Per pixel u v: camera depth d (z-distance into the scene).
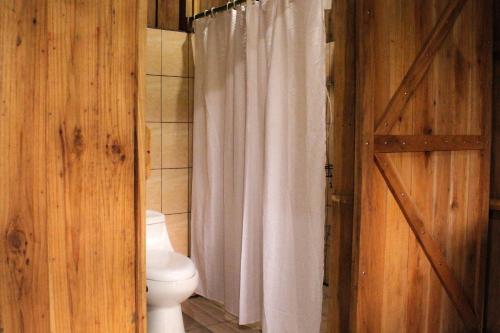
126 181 1.57
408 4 2.29
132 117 1.57
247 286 2.93
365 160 2.14
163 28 3.50
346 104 2.20
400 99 2.28
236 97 3.06
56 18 1.42
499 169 2.89
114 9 1.51
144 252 1.62
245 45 2.98
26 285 1.41
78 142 1.47
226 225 3.26
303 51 2.52
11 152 1.37
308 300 2.56
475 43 2.65
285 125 2.63
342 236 2.25
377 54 2.16
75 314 1.49
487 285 2.93
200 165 3.47
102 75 1.50
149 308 2.83
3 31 1.34
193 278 2.77
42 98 1.41
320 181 2.48
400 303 2.40
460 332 2.78
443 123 2.52
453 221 2.65
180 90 3.57
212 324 3.18
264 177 2.66
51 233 1.44
